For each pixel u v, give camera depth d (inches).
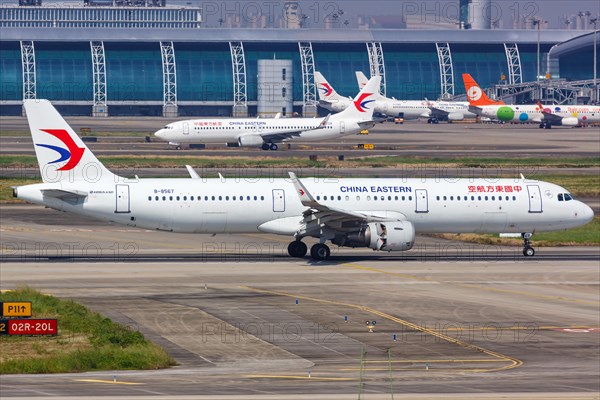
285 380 5418.3
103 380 5374.0
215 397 4896.7
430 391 5147.6
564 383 5413.4
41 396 4864.7
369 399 4909.0
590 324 7234.3
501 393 5098.4
